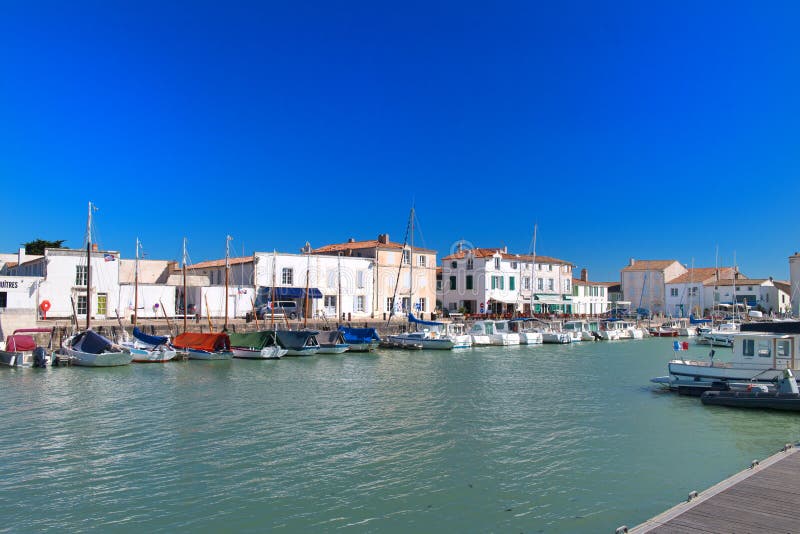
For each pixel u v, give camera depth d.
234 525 15.86
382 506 17.19
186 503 17.33
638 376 44.06
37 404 31.38
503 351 66.25
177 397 33.62
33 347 48.25
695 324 101.44
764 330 34.09
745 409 30.55
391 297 83.19
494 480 19.41
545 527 15.80
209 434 24.92
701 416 29.03
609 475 19.98
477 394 35.28
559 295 106.12
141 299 67.25
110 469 20.28
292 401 32.53
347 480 19.31
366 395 34.62
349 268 79.31
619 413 29.73
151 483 18.95
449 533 15.44
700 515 13.47
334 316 77.38
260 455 21.94
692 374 35.53
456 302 97.75
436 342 65.25
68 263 61.34
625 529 12.60
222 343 52.94
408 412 29.70
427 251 87.56
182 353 52.09
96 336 47.69
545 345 75.88
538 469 20.58
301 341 57.12
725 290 121.19
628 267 132.88
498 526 15.86
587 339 83.38
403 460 21.48
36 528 15.61
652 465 21.08
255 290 72.81
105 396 33.91
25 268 69.12
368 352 62.25
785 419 28.25
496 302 95.31
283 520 16.19
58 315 60.53
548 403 32.44
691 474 20.11
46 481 19.09
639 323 98.50
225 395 34.38
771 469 16.83
